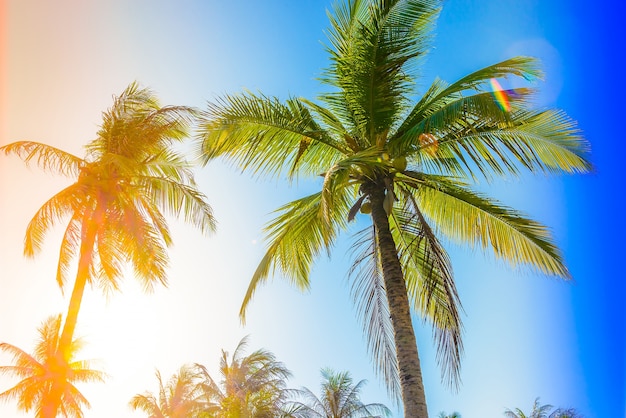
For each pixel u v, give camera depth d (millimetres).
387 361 10469
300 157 11492
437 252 9398
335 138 11867
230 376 32844
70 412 22297
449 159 10984
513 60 9562
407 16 9984
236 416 27125
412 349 8727
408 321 9016
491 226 11117
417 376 8516
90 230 16031
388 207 9859
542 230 10539
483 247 11305
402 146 9922
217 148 10859
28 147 15727
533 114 10102
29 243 16078
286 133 11039
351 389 35125
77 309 15570
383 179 10242
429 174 11125
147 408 34344
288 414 28688
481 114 9172
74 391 22125
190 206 17297
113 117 17172
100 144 17297
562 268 10539
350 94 10516
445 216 11727
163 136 17438
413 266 11930
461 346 8961
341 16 10695
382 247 9688
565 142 10016
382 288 10867
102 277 17109
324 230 11328
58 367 15500
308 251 11953
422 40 10641
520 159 10172
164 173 18125
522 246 10898
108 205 16375
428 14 10508
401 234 11516
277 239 11719
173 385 35906
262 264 11766
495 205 10914
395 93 10461
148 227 16828
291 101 11172
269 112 10766
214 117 10594
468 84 9984
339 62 10438
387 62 10180
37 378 20734
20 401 21734
